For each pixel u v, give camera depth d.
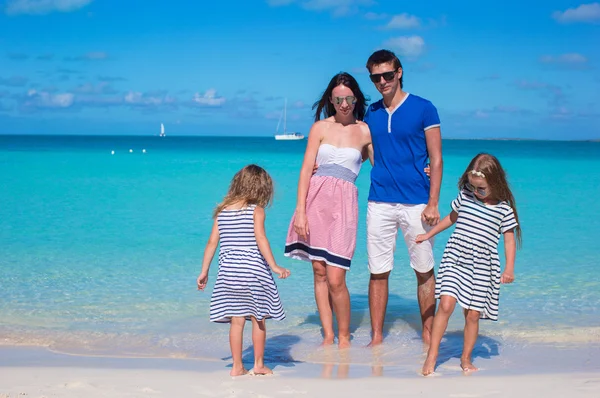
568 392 3.94
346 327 5.63
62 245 10.27
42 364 4.88
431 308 5.70
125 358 5.12
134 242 10.62
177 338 5.73
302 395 3.96
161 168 32.84
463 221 4.85
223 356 5.25
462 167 34.91
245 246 4.73
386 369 4.86
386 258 5.73
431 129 5.50
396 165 5.61
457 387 4.11
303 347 5.56
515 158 51.97
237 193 4.84
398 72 5.50
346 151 5.62
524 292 7.42
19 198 17.20
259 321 4.67
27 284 7.69
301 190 5.67
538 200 17.75
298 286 7.79
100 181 23.61
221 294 4.62
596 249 10.16
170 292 7.38
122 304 6.84
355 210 5.63
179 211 14.84
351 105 5.61
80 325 6.09
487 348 5.42
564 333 5.83
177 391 4.03
